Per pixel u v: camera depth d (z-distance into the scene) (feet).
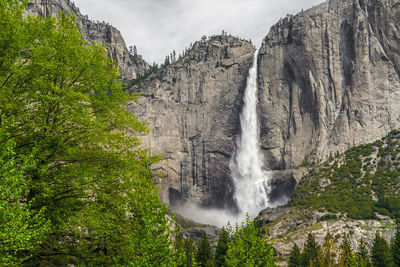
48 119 66.74
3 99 58.03
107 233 64.34
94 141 69.56
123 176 70.85
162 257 59.57
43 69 65.16
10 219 48.03
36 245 59.11
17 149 61.77
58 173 65.21
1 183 47.85
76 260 71.26
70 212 63.87
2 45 61.46
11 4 64.28
